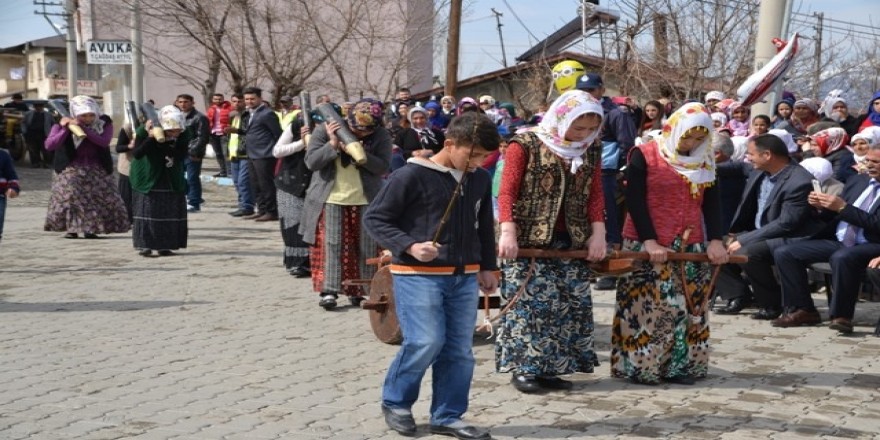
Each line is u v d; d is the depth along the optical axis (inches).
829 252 314.8
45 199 756.6
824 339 303.3
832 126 374.0
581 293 238.2
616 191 380.8
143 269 429.4
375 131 326.6
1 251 480.1
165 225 461.1
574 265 237.0
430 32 1024.9
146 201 459.2
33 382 248.4
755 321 330.0
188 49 1005.8
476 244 202.4
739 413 226.1
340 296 362.6
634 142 380.8
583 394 239.9
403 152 513.3
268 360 272.5
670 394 240.7
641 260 238.2
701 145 240.4
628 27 765.3
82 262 448.1
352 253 332.5
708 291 249.8
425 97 1076.5
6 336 300.2
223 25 900.6
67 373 257.4
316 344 291.0
